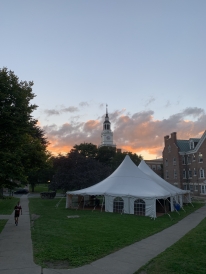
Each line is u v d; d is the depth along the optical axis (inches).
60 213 849.5
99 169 1435.8
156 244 433.4
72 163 1369.3
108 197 908.6
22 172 581.6
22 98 557.3
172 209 948.6
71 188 1330.0
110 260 346.3
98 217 754.2
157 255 365.1
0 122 531.2
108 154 2640.3
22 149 583.8
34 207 1037.2
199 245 406.9
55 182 1327.5
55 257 354.0
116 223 644.1
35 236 487.2
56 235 494.9
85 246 410.3
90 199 1115.9
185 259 339.3
